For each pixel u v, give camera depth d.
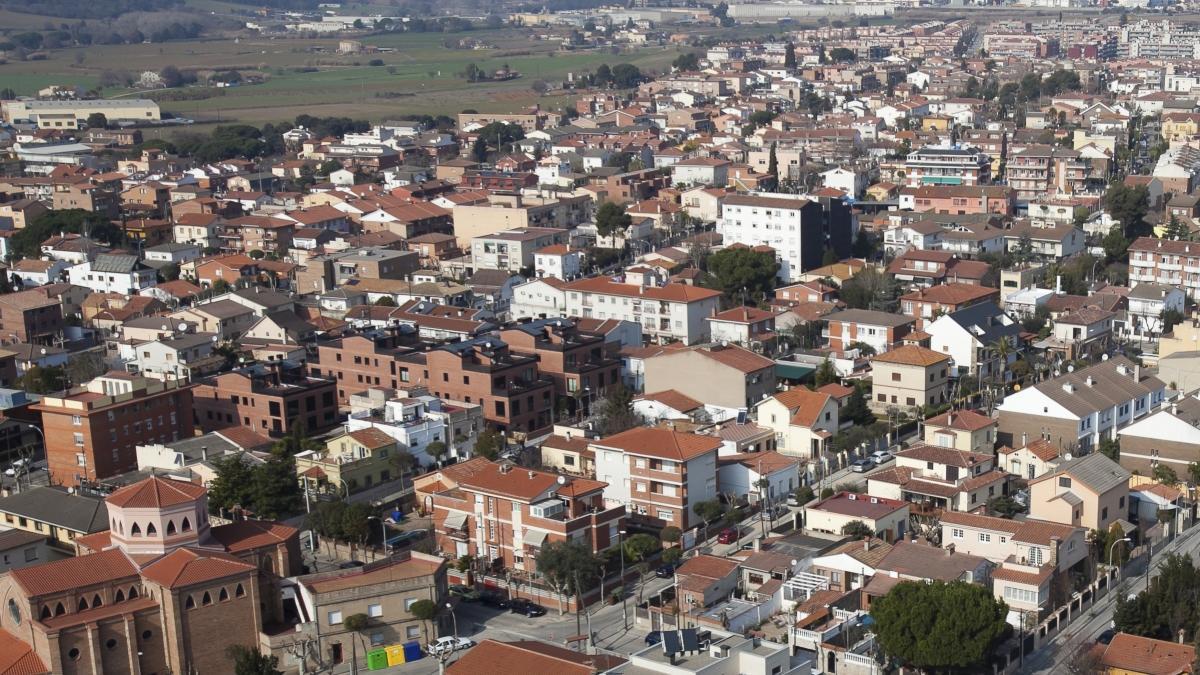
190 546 150.62
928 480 182.25
